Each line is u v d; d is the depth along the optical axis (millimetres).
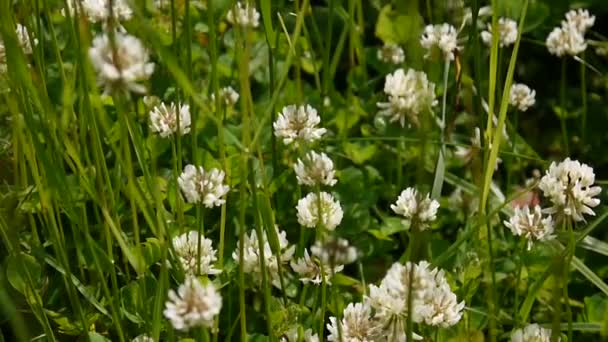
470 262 949
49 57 1026
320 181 892
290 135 921
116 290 863
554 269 812
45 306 920
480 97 929
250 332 926
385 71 1129
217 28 1055
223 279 922
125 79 760
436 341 864
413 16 766
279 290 942
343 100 1090
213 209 977
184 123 914
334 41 1178
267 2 851
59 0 1063
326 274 891
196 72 1079
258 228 824
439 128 1062
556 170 894
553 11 1213
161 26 1086
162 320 896
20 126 837
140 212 962
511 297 975
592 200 891
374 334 827
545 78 1193
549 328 908
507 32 1089
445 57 1003
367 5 1205
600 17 1216
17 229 895
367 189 1033
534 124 1161
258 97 1076
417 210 797
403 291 804
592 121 1153
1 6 801
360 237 996
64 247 875
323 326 880
